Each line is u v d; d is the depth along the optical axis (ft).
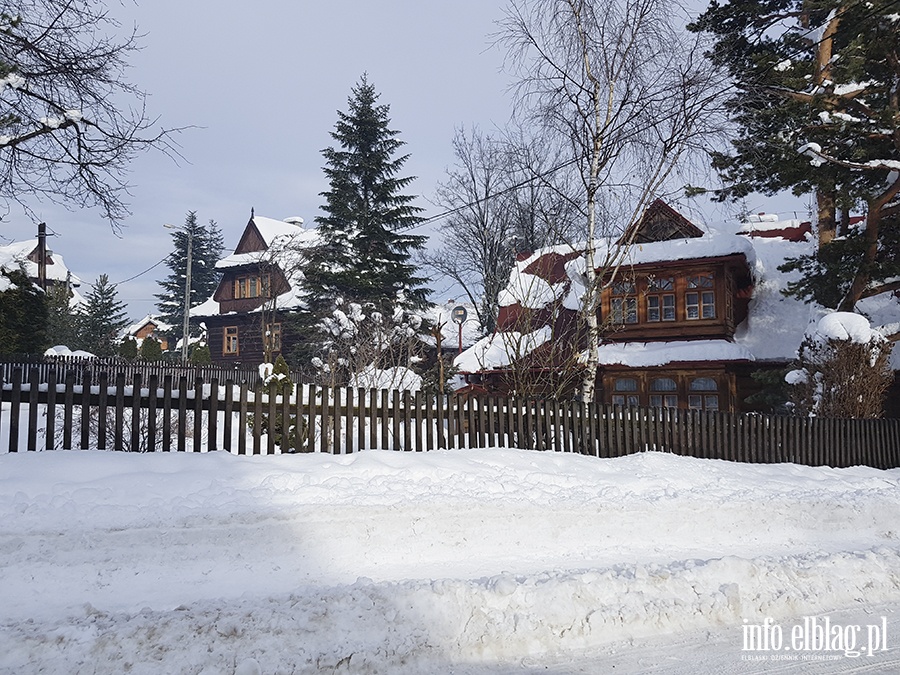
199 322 164.76
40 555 19.36
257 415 29.81
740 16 64.75
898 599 22.68
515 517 26.30
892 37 58.65
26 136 38.37
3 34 36.19
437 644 16.01
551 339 53.98
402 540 23.77
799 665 16.47
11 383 25.67
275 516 22.94
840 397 53.06
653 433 41.45
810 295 76.43
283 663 14.39
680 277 77.56
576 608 18.16
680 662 16.35
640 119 46.03
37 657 13.76
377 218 120.78
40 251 138.92
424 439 35.12
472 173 123.95
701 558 25.76
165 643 14.40
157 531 20.94
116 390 27.12
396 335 96.48
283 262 131.75
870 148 61.36
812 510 33.17
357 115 127.13
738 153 59.21
